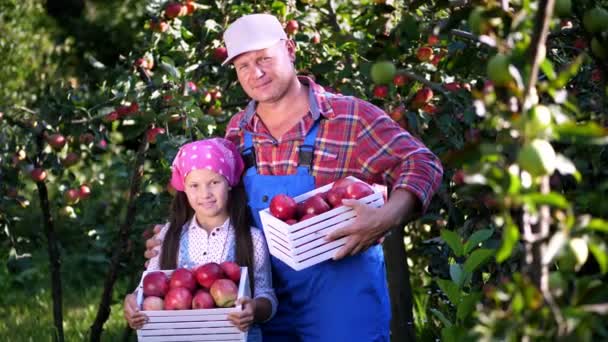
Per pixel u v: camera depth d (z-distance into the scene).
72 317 5.75
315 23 4.57
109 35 8.16
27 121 4.06
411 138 3.03
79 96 4.19
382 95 3.59
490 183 1.44
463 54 2.34
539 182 1.47
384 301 3.06
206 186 2.99
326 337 2.98
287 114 3.03
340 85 4.16
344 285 2.97
